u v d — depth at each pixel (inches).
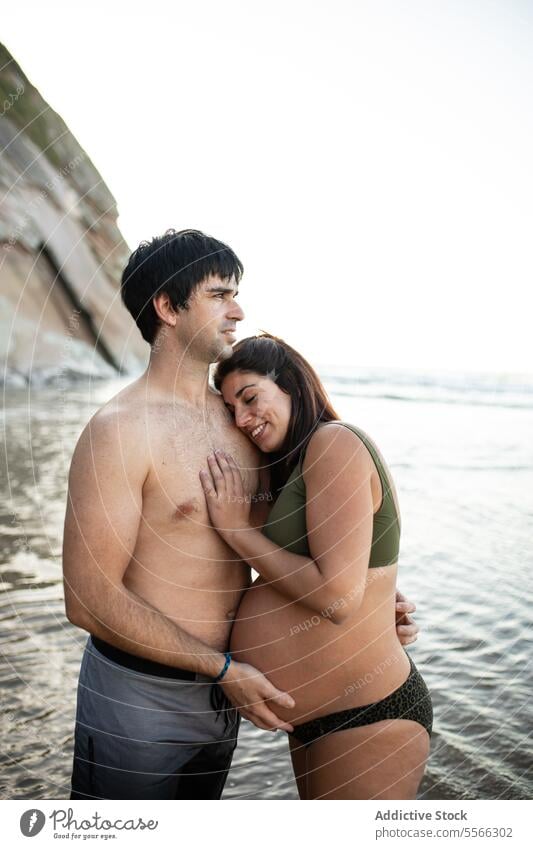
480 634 138.0
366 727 66.1
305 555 65.7
